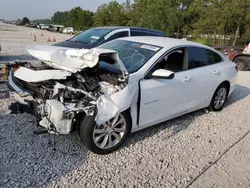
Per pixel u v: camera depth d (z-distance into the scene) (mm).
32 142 3398
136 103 3494
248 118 5094
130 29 8055
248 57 11992
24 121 3961
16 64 3846
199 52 4594
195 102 4559
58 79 3092
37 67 3496
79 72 3166
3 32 33094
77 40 7719
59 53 3203
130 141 3703
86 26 72125
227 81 5211
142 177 2914
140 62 3670
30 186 2596
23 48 14977
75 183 2701
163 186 2797
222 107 5438
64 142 3469
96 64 3020
